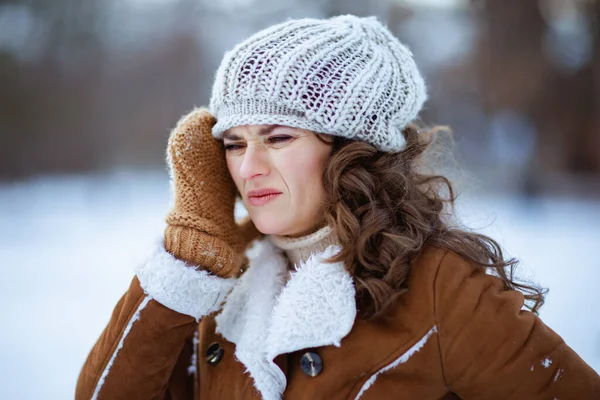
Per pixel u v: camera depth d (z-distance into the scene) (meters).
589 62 19.27
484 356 0.94
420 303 0.99
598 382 0.94
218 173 1.21
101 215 12.37
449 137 1.46
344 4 20.52
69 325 4.38
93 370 1.12
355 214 1.08
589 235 8.43
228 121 1.08
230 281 1.12
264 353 1.04
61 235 9.58
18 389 3.10
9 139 25.12
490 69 19.62
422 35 21.05
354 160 1.09
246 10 30.64
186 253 1.08
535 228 9.31
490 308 0.96
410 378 0.97
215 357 1.16
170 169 1.22
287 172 1.07
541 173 14.44
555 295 4.54
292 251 1.17
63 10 27.62
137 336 1.08
